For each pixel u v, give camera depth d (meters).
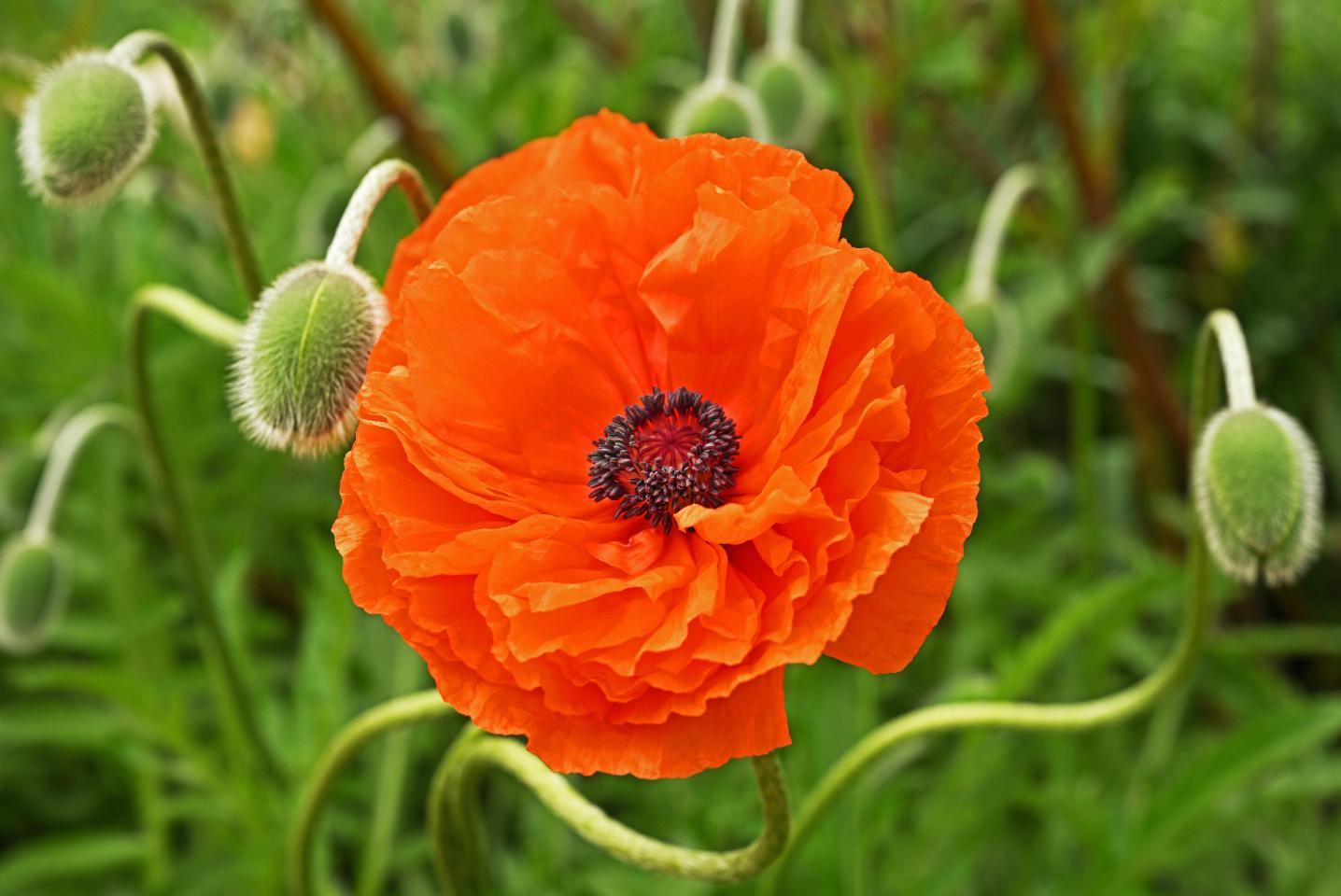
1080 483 0.66
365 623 0.65
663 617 0.43
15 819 0.68
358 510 0.43
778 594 0.43
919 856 0.59
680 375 0.46
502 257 0.44
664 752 0.42
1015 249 0.81
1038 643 0.56
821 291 0.43
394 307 0.45
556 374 0.45
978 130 0.88
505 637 0.42
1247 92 0.86
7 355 0.73
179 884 0.62
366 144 0.67
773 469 0.43
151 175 0.71
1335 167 0.87
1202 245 0.88
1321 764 0.58
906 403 0.43
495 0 0.92
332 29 0.64
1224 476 0.49
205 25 0.95
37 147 0.51
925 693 0.67
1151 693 0.51
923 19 0.75
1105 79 0.79
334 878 0.66
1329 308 0.85
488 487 0.44
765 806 0.45
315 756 0.59
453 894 0.52
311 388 0.47
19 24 0.79
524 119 0.71
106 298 0.73
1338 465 0.81
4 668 0.70
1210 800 0.56
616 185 0.46
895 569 0.43
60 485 0.61
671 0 0.86
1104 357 0.88
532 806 0.62
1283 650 0.71
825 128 0.78
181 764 0.60
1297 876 0.63
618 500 0.45
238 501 0.71
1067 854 0.62
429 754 0.66
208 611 0.58
